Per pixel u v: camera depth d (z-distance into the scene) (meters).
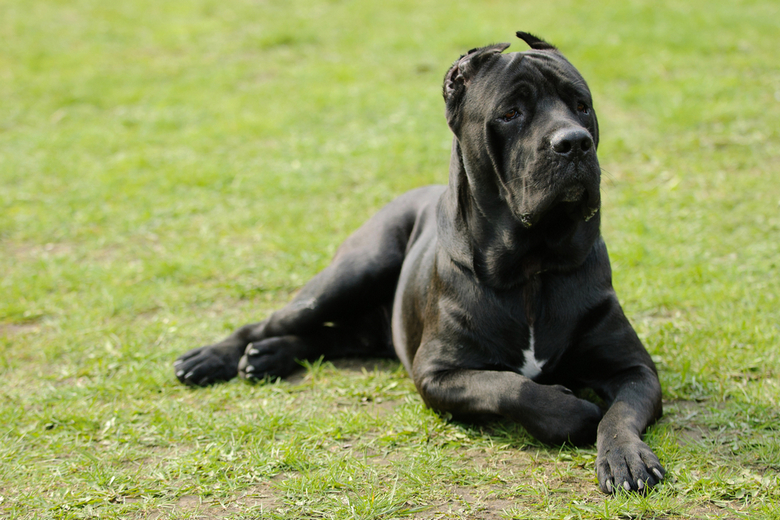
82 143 16.20
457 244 6.38
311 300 7.92
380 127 16.06
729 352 7.33
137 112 18.19
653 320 8.28
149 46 23.30
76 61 21.98
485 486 5.43
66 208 12.96
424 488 5.43
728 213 10.99
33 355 8.32
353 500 5.30
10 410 7.00
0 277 10.65
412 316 7.18
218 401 7.15
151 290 9.88
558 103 5.83
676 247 10.04
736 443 5.76
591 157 5.52
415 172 13.66
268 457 5.95
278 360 7.68
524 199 5.69
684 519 4.88
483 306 6.25
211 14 26.09
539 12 23.30
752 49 19.03
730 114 14.82
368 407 6.89
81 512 5.41
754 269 9.22
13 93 19.59
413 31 22.55
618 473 5.11
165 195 13.41
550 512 5.02
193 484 5.68
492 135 5.87
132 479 5.80
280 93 18.69
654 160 13.30
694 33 20.33
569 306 6.19
